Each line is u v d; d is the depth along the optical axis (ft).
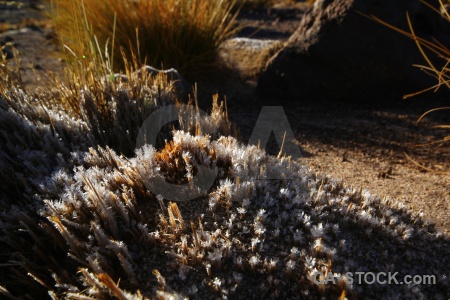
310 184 7.91
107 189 7.43
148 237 6.64
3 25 24.90
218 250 6.35
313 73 16.46
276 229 6.79
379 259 6.65
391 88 16.01
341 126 14.38
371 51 15.60
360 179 10.52
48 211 7.32
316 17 16.74
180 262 6.36
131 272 6.15
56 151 9.46
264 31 25.72
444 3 17.17
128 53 16.69
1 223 7.33
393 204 8.11
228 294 5.93
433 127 13.48
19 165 8.95
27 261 6.84
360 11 15.60
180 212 7.28
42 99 11.82
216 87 17.28
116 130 10.36
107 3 16.81
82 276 6.28
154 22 16.81
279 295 5.94
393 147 12.77
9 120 9.71
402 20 15.60
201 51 17.78
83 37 16.60
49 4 21.79
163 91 11.87
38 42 22.11
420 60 15.51
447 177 10.64
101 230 6.56
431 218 8.56
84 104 10.92
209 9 18.29
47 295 6.79
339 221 7.23
